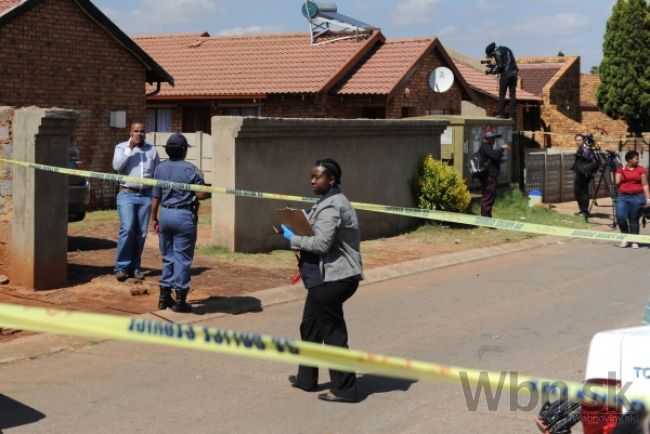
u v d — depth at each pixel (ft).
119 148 33.65
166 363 24.40
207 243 43.68
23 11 55.36
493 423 19.89
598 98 115.14
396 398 21.80
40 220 31.53
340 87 79.92
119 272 33.76
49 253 31.96
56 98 58.29
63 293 31.48
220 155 41.09
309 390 22.24
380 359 10.55
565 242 53.26
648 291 36.96
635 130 113.80
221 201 41.34
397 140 53.21
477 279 39.68
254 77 82.69
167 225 29.09
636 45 110.73
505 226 22.47
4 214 32.48
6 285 32.14
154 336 10.60
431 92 85.66
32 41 56.44
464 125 60.64
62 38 58.39
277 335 27.37
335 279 21.18
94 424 19.34
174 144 29.30
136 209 33.83
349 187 48.98
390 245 48.55
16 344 25.43
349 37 86.12
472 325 29.99
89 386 22.15
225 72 85.40
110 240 44.50
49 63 57.62
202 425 19.47
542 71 126.21
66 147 32.27
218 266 38.34
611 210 71.87
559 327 29.84
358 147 49.47
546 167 75.82
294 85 78.89
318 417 20.25
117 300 30.81
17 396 21.17
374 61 83.41
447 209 55.42
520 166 72.02
